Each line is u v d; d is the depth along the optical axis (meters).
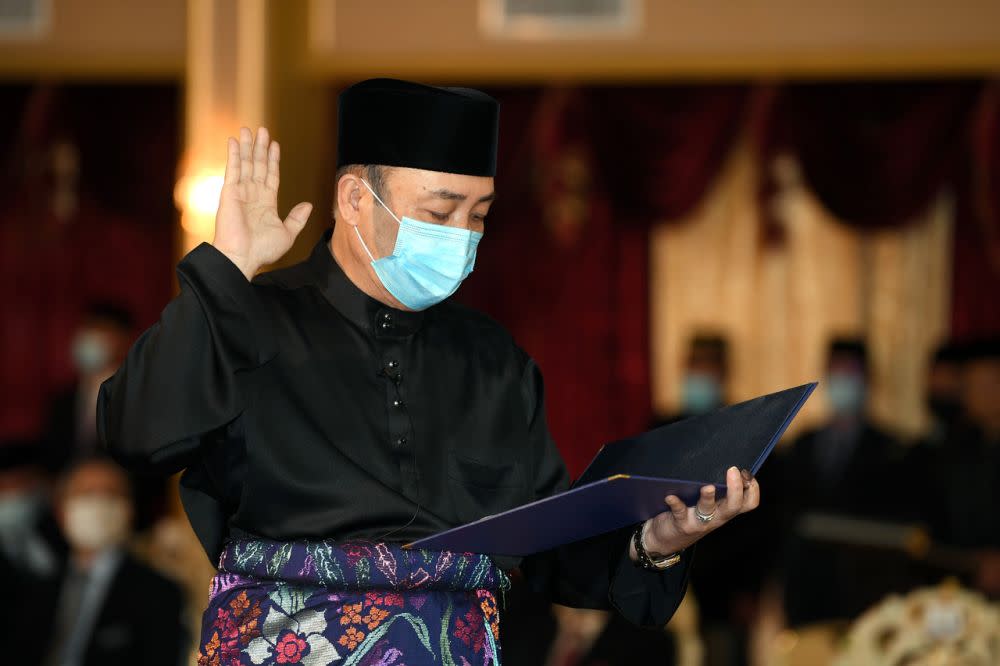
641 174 19.19
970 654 9.30
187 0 17.75
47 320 20.30
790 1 18.83
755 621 12.94
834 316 19.73
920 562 12.98
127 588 11.92
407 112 4.28
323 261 4.48
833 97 18.88
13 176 19.88
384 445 4.20
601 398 19.98
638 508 4.12
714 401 15.05
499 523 3.84
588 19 19.09
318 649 4.01
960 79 18.67
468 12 19.05
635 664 11.41
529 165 19.64
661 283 19.98
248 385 4.10
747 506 4.10
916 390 19.55
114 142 19.48
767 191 19.53
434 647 4.09
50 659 11.76
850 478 13.98
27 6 19.62
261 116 16.17
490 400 4.46
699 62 18.97
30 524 13.35
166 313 3.95
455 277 4.29
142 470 3.97
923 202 18.80
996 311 19.17
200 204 15.99
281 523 4.07
